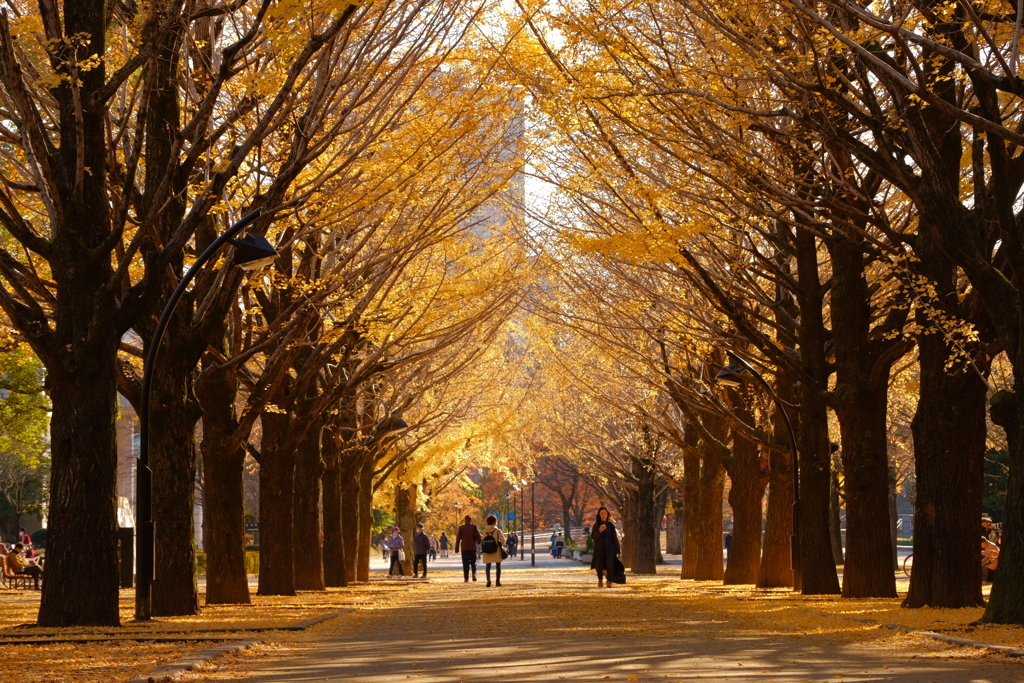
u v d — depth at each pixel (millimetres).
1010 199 13180
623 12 16812
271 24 14484
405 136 19250
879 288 20125
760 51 14250
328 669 9758
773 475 27656
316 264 22984
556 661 10195
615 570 31625
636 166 18938
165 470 17859
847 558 20375
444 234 21188
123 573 34969
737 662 9891
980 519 16656
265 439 25984
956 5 13039
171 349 17891
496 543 34219
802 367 22125
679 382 29734
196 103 17234
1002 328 13836
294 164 16094
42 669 9586
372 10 17141
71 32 15227
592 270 28422
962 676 8492
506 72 17922
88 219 15336
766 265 21375
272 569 25891
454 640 13227
